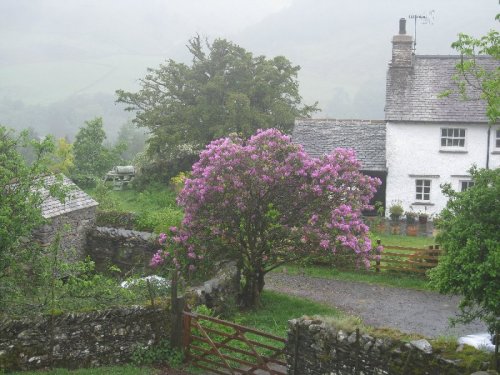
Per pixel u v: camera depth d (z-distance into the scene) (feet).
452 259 30.86
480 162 94.27
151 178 124.77
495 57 45.29
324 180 51.42
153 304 41.91
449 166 95.30
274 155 52.85
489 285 29.40
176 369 40.32
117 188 126.41
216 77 124.57
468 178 94.79
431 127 95.09
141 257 67.31
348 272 69.82
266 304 56.80
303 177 52.75
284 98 133.28
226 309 51.06
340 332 33.88
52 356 38.27
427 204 96.48
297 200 53.01
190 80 128.88
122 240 68.64
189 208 52.39
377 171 96.43
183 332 41.75
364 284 66.03
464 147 94.84
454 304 59.36
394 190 97.19
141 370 39.19
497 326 30.91
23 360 37.73
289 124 126.21
